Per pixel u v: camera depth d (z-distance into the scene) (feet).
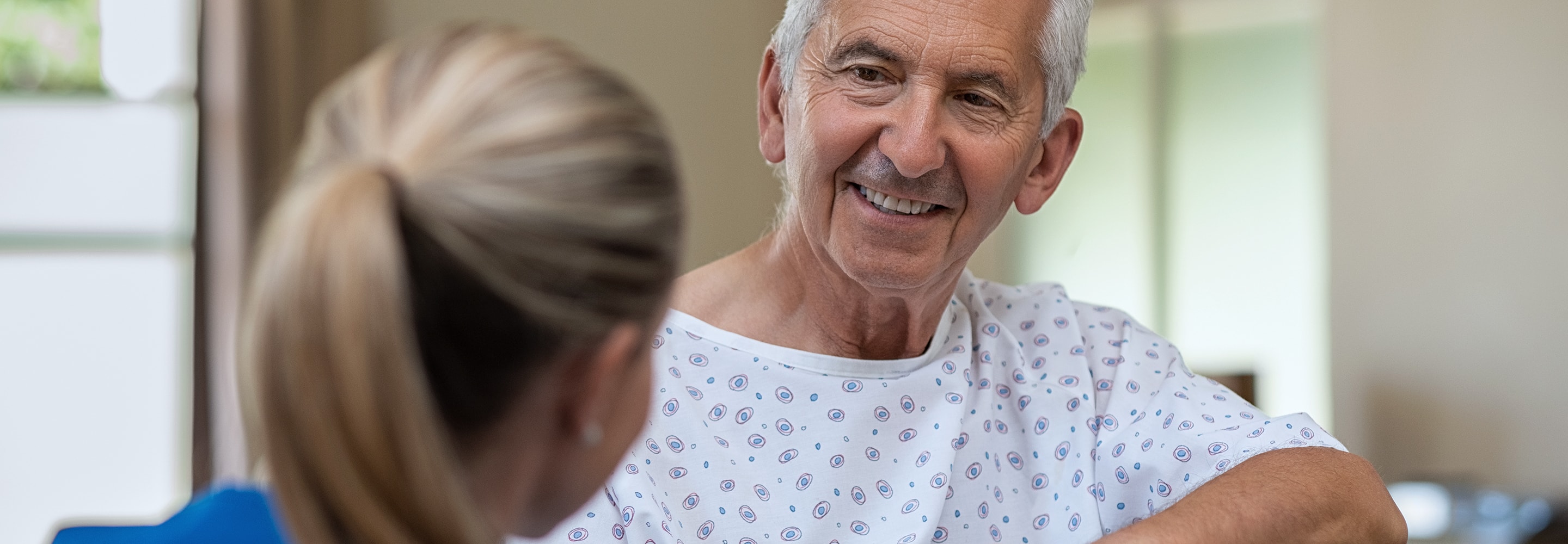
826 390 4.08
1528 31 12.69
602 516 3.78
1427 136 13.20
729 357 4.09
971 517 4.13
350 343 1.81
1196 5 14.20
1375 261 13.47
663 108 15.75
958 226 3.89
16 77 13.44
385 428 1.84
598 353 2.12
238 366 1.99
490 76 2.02
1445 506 11.64
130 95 13.46
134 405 13.71
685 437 3.94
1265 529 3.48
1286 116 14.15
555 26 15.25
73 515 13.71
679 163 2.25
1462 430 13.12
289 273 1.85
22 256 13.57
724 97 16.22
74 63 13.48
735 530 3.85
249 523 2.35
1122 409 4.30
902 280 3.84
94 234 13.60
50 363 13.65
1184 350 14.69
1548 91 12.63
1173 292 14.73
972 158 3.72
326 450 1.85
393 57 2.12
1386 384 13.44
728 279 4.32
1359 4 13.46
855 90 3.73
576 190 2.00
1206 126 14.52
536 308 1.99
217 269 12.66
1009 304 4.66
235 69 12.66
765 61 4.18
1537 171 12.72
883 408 4.09
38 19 13.37
